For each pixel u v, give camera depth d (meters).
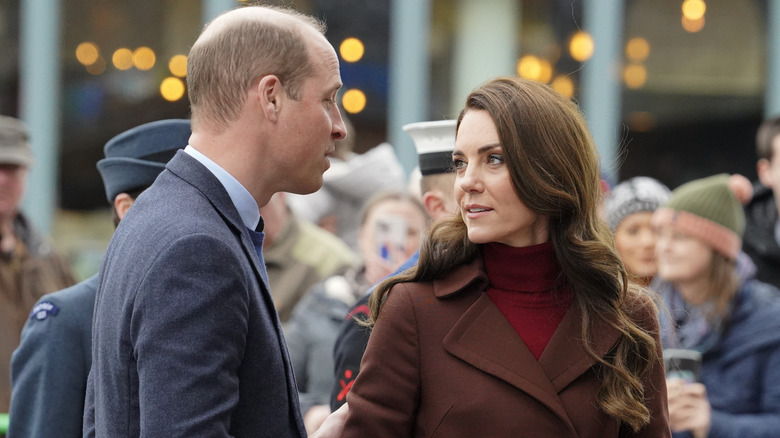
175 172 3.60
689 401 5.45
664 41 11.70
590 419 3.69
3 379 7.36
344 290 6.82
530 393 3.63
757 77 11.80
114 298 3.41
